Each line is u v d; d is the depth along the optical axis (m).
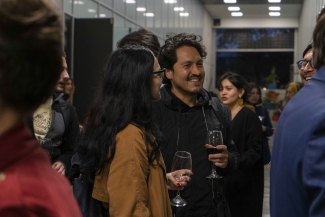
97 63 8.31
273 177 1.54
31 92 0.74
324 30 1.45
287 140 1.45
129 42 3.11
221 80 4.36
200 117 2.75
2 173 0.71
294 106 1.48
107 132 1.96
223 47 28.19
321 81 1.45
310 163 1.33
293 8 23.55
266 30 27.70
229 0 23.06
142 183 1.92
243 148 3.90
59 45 0.76
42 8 0.74
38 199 0.70
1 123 0.73
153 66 2.08
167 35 2.96
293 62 27.52
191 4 21.45
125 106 1.98
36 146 0.75
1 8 0.71
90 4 9.39
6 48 0.71
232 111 4.29
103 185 2.00
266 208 7.31
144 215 1.90
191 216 2.58
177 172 2.42
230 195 3.81
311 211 1.30
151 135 1.99
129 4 12.32
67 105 3.20
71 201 0.76
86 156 1.99
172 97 2.74
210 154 2.58
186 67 2.71
